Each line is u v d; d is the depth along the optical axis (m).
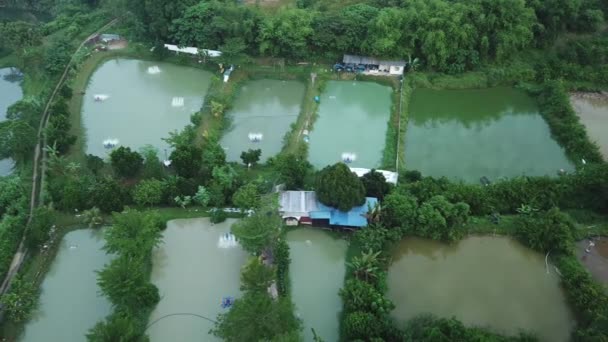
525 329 36.12
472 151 52.75
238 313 32.16
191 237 42.91
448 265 41.12
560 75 61.66
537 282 39.59
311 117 56.12
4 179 46.94
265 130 55.25
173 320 36.75
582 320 36.19
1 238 40.75
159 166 47.38
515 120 57.44
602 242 42.09
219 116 55.78
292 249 42.25
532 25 62.75
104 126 55.94
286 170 45.12
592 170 44.53
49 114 56.22
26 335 36.25
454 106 59.78
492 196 44.41
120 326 32.00
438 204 41.75
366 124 56.06
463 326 32.88
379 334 33.09
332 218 42.22
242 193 42.84
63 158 50.25
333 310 37.62
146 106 59.12
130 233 38.75
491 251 42.03
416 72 62.81
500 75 61.78
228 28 62.59
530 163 50.97
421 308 37.66
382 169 49.41
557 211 41.56
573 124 53.00
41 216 41.75
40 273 40.09
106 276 35.00
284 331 32.06
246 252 41.50
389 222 42.00
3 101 61.66
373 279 37.91
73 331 36.44
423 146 53.56
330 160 51.12
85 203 44.56
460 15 60.25
